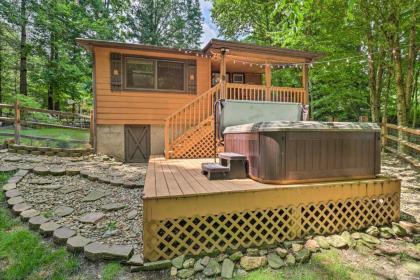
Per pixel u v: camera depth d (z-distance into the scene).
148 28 21.22
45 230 2.98
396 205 3.47
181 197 2.66
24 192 4.09
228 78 10.66
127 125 7.79
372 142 3.57
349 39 8.84
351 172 3.44
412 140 8.27
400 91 7.58
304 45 9.39
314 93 13.36
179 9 22.62
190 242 2.88
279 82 13.20
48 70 12.83
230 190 2.83
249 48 7.37
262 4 11.27
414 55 8.23
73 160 6.42
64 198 4.02
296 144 3.19
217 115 5.75
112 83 7.60
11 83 15.02
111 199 4.08
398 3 6.38
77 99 15.31
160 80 7.99
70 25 13.20
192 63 8.23
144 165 6.91
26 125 8.05
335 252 2.80
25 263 2.51
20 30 12.44
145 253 2.55
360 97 12.05
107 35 14.71
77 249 2.66
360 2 6.70
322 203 3.14
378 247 2.90
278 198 2.97
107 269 2.45
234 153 4.01
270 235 3.03
